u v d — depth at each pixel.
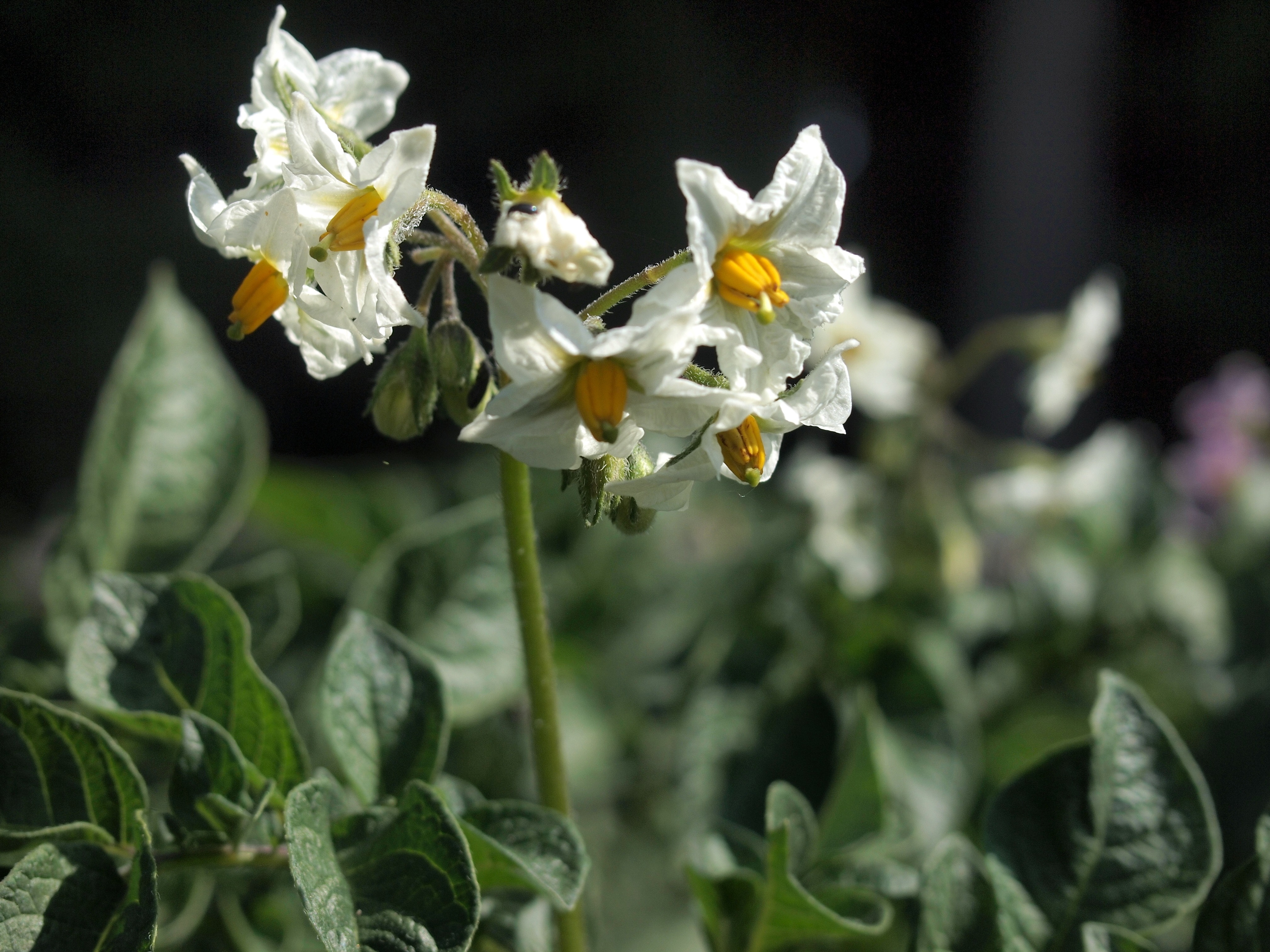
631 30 1.47
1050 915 0.30
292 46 0.31
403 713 0.31
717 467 0.28
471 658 0.36
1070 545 0.52
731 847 0.34
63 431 1.37
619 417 0.27
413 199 0.28
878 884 0.32
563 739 0.47
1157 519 0.53
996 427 0.87
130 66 1.43
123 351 0.37
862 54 1.50
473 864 0.28
